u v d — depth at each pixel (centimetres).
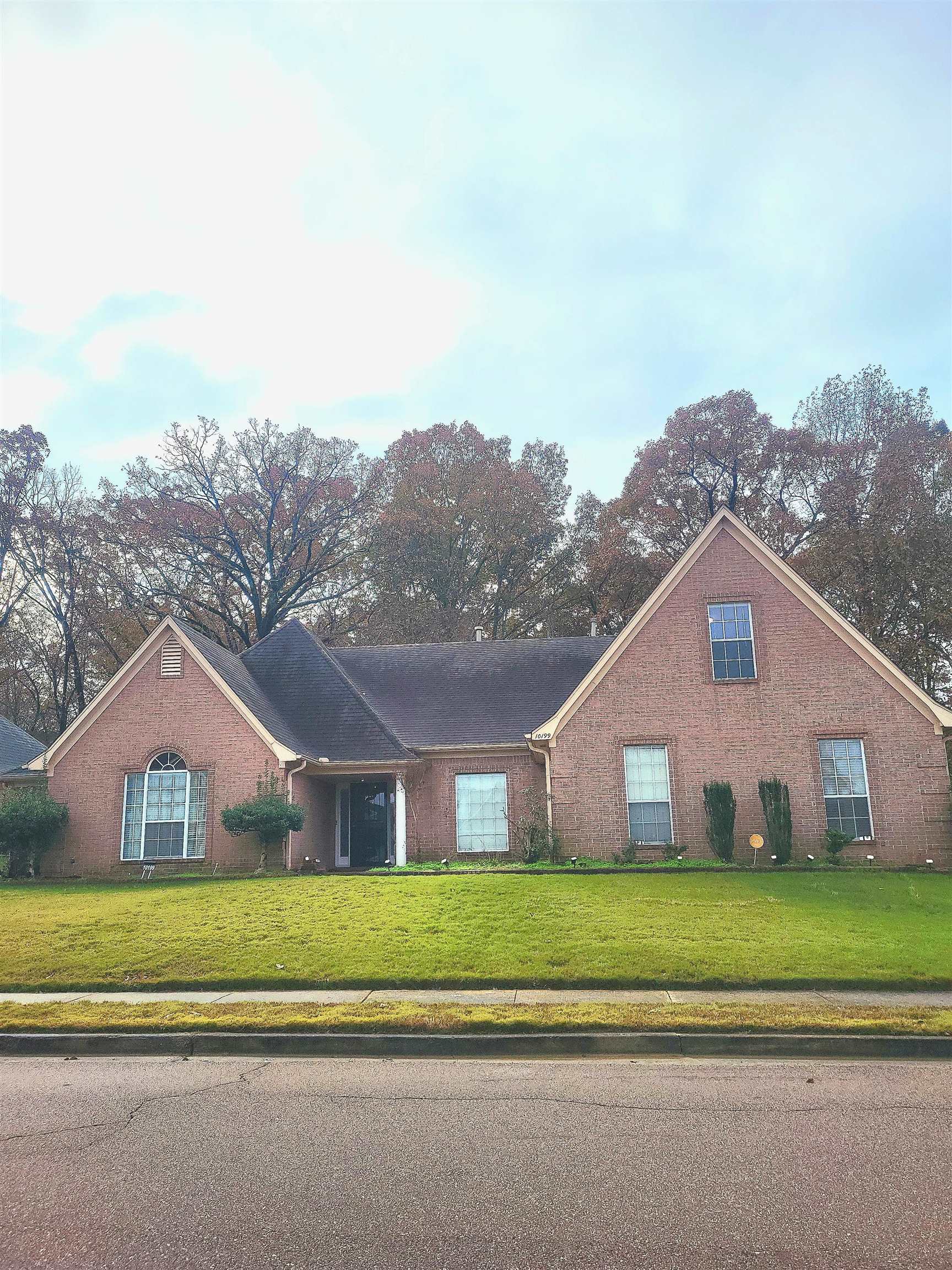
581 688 2167
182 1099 776
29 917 1611
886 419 4212
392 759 2269
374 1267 470
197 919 1523
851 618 3869
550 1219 521
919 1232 502
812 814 2059
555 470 5206
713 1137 655
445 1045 933
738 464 4306
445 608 4700
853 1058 895
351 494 4500
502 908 1512
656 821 2111
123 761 2245
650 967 1183
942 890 1666
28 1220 530
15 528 4047
